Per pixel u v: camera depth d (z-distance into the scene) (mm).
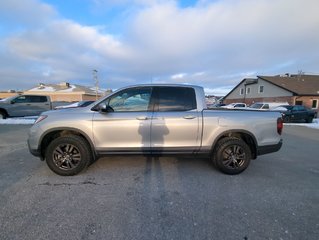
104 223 2428
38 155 3781
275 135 3947
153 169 4129
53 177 3719
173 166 4305
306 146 6621
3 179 3625
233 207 2805
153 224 2422
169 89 3898
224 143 3830
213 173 3971
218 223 2453
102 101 3832
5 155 5082
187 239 2182
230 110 3957
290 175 3967
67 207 2754
